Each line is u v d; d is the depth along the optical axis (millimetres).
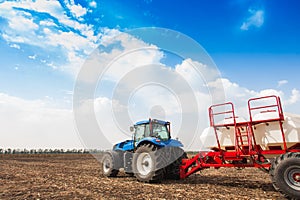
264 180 7801
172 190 6020
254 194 5488
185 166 7531
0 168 12086
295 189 4805
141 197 5207
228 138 6543
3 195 5379
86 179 8016
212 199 5004
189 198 5105
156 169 7160
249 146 5969
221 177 8672
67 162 17766
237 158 6230
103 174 9430
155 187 6469
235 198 5086
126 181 7633
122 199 5016
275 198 5078
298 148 5488
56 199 5004
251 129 5996
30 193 5590
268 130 5836
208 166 6855
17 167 12758
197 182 7453
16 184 6875
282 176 5020
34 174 9359
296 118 5609
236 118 6320
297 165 4871
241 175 9258
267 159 5812
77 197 5188
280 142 5617
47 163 16438
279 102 5695
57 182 7270
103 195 5395
